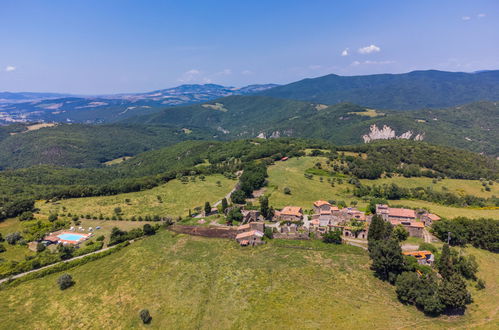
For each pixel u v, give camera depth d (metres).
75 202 182.38
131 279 100.19
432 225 121.06
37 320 86.12
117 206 176.75
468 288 89.12
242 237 115.88
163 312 85.50
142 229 136.25
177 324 81.06
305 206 165.38
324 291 87.88
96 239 130.38
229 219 137.25
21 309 90.75
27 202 163.25
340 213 134.12
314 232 118.75
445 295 79.06
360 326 74.94
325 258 103.19
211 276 98.25
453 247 108.62
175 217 157.62
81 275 105.12
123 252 118.00
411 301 82.25
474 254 103.94
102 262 112.25
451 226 113.06
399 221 127.12
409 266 90.12
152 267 105.38
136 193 199.75
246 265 102.06
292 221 138.12
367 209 144.88
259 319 79.25
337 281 91.69
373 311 80.00
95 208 172.50
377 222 109.56
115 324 82.94
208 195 194.38
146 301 90.06
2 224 147.25
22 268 109.06
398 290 83.25
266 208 142.88
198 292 91.50
